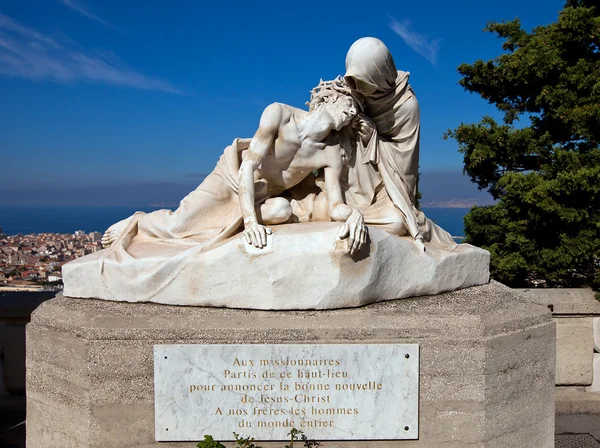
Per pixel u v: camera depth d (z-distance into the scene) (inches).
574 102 234.7
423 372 120.1
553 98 237.1
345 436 119.8
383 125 153.2
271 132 137.6
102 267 131.5
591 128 226.5
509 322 124.6
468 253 147.6
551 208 219.1
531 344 128.1
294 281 122.4
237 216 136.9
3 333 180.4
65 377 123.0
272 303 123.2
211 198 149.9
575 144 250.5
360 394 119.3
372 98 146.9
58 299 135.6
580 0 256.4
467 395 120.3
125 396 118.6
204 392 118.6
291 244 122.3
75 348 120.2
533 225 237.0
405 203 144.3
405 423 120.0
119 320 119.6
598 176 207.9
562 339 183.3
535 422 130.5
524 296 143.5
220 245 127.0
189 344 117.7
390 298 133.4
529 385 128.6
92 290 133.3
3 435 161.3
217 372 118.1
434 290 139.2
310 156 143.6
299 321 119.6
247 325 118.9
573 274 242.7
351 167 150.9
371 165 151.6
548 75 245.0
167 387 118.3
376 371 118.9
